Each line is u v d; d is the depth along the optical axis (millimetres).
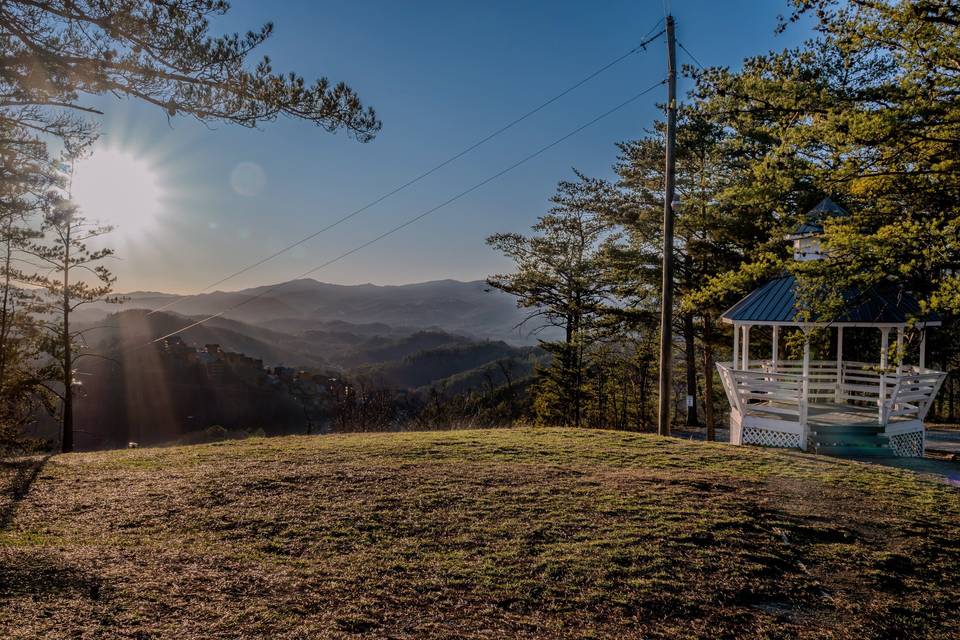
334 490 8062
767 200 9484
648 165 25734
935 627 4855
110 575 5078
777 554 6078
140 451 11688
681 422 27547
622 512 7152
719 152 19734
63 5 6230
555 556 5840
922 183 8656
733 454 11062
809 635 4641
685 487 8320
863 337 22422
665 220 14828
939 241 7949
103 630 4109
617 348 29375
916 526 7023
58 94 6867
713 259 22109
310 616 4504
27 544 5965
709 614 4867
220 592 4840
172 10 6492
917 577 5727
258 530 6512
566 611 4809
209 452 11211
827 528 6832
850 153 8359
